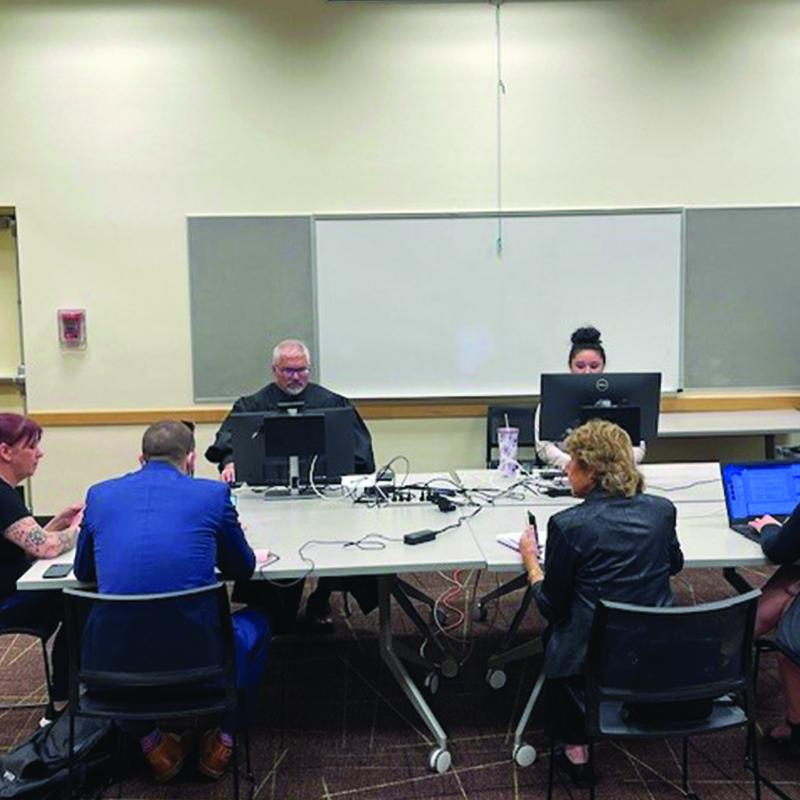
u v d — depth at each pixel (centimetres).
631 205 475
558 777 228
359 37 464
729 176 475
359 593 308
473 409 484
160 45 462
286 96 466
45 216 470
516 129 470
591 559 194
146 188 470
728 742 245
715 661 180
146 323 478
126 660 188
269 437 288
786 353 486
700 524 256
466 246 474
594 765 221
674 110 470
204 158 469
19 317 488
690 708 186
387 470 333
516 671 296
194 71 464
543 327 480
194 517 203
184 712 192
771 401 487
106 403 482
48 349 477
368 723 260
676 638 177
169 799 218
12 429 247
